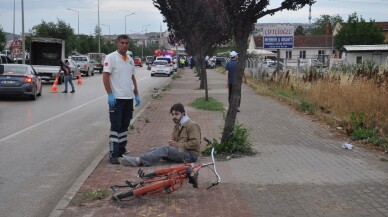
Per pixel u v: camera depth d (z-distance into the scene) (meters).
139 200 6.40
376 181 7.22
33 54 36.62
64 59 37.03
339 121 13.01
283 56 81.38
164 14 26.73
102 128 13.44
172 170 6.70
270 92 22.83
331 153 9.35
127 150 9.72
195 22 24.73
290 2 8.84
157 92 26.22
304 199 6.36
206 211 5.95
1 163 9.07
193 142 8.37
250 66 38.41
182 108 8.45
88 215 5.87
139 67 83.94
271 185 7.04
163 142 10.70
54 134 12.35
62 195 7.07
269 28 26.58
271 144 10.30
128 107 8.84
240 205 6.15
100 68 56.88
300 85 21.20
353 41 71.31
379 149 9.71
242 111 16.61
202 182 7.22
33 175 8.22
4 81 20.72
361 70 18.61
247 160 8.66
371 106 12.98
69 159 9.48
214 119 14.68
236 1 8.81
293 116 15.25
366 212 5.84
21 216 6.16
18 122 14.41
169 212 5.93
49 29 60.31
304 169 8.00
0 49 54.41
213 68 72.06
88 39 81.50
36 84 22.08
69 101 21.17
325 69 24.20
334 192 6.66
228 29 9.25
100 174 7.83
